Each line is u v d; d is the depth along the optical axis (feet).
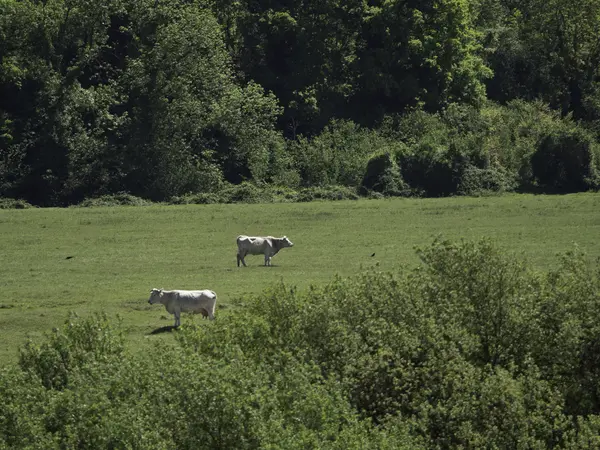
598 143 281.13
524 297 70.79
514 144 262.06
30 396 58.34
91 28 258.16
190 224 176.35
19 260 142.51
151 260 140.56
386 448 51.29
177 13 258.78
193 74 255.50
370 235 160.45
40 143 244.83
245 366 59.52
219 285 116.37
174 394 54.08
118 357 65.21
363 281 74.84
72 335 70.33
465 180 239.91
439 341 64.80
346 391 60.54
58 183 241.96
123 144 251.80
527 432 58.65
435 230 164.25
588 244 143.74
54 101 248.32
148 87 250.16
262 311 73.26
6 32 248.32
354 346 66.18
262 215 185.37
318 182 251.39
